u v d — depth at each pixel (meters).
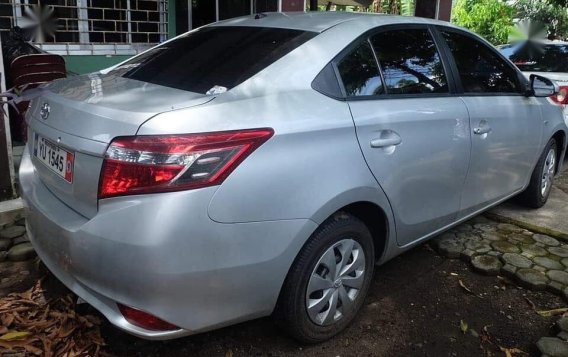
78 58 5.97
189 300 2.05
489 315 2.96
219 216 2.02
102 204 2.04
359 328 2.78
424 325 2.84
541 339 2.66
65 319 2.66
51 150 2.38
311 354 2.56
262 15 3.27
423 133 2.88
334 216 2.49
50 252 2.30
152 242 1.94
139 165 1.96
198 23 6.90
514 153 3.82
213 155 2.02
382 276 3.33
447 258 3.60
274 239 2.18
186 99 2.21
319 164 2.31
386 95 2.79
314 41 2.62
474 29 14.45
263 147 2.14
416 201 2.94
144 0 6.40
